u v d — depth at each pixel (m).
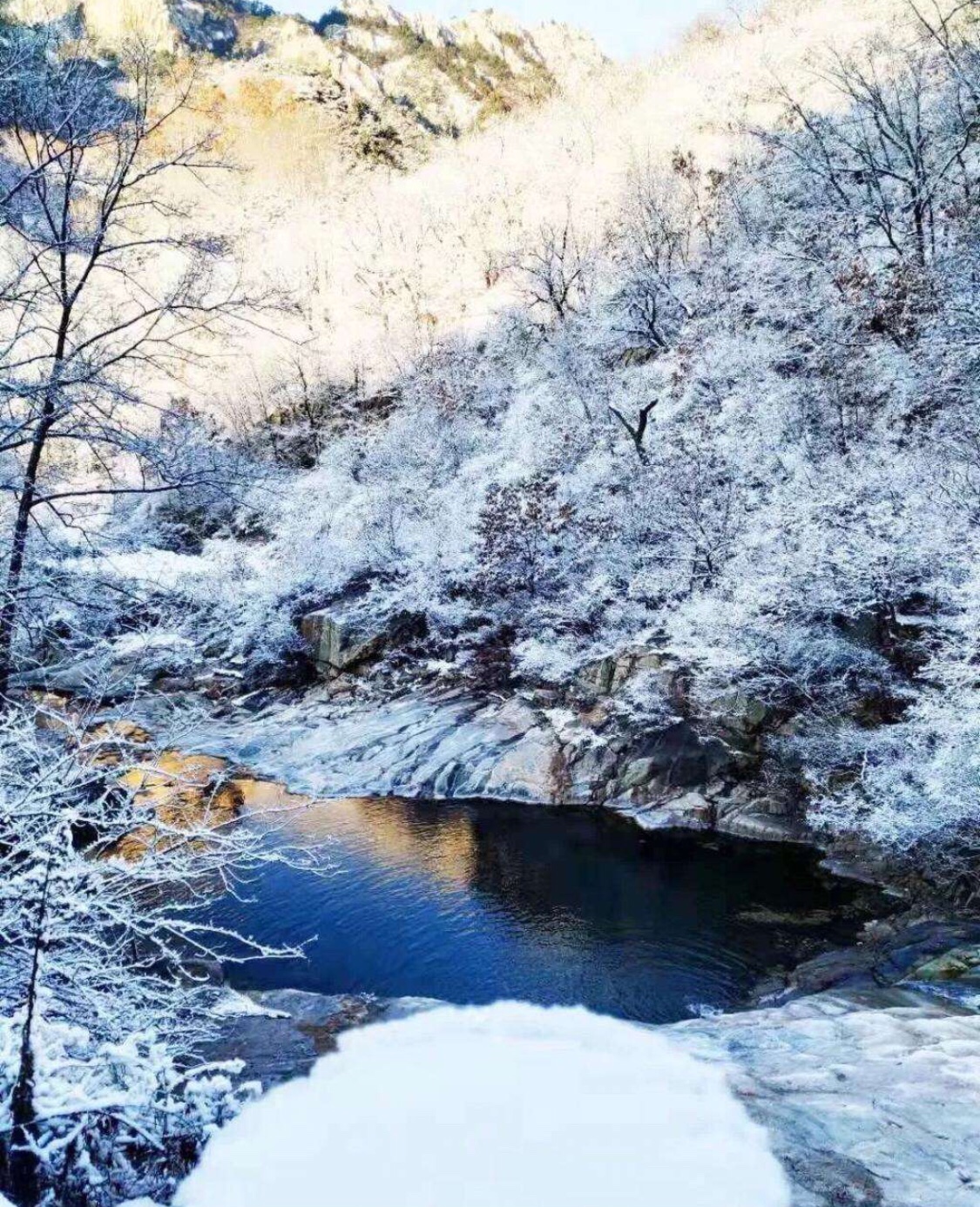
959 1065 4.69
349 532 26.73
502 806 14.73
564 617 17.61
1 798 3.53
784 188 27.02
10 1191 3.12
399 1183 3.33
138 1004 4.16
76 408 6.12
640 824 13.45
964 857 9.20
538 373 31.50
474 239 44.72
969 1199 3.27
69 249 6.30
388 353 38.62
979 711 8.54
